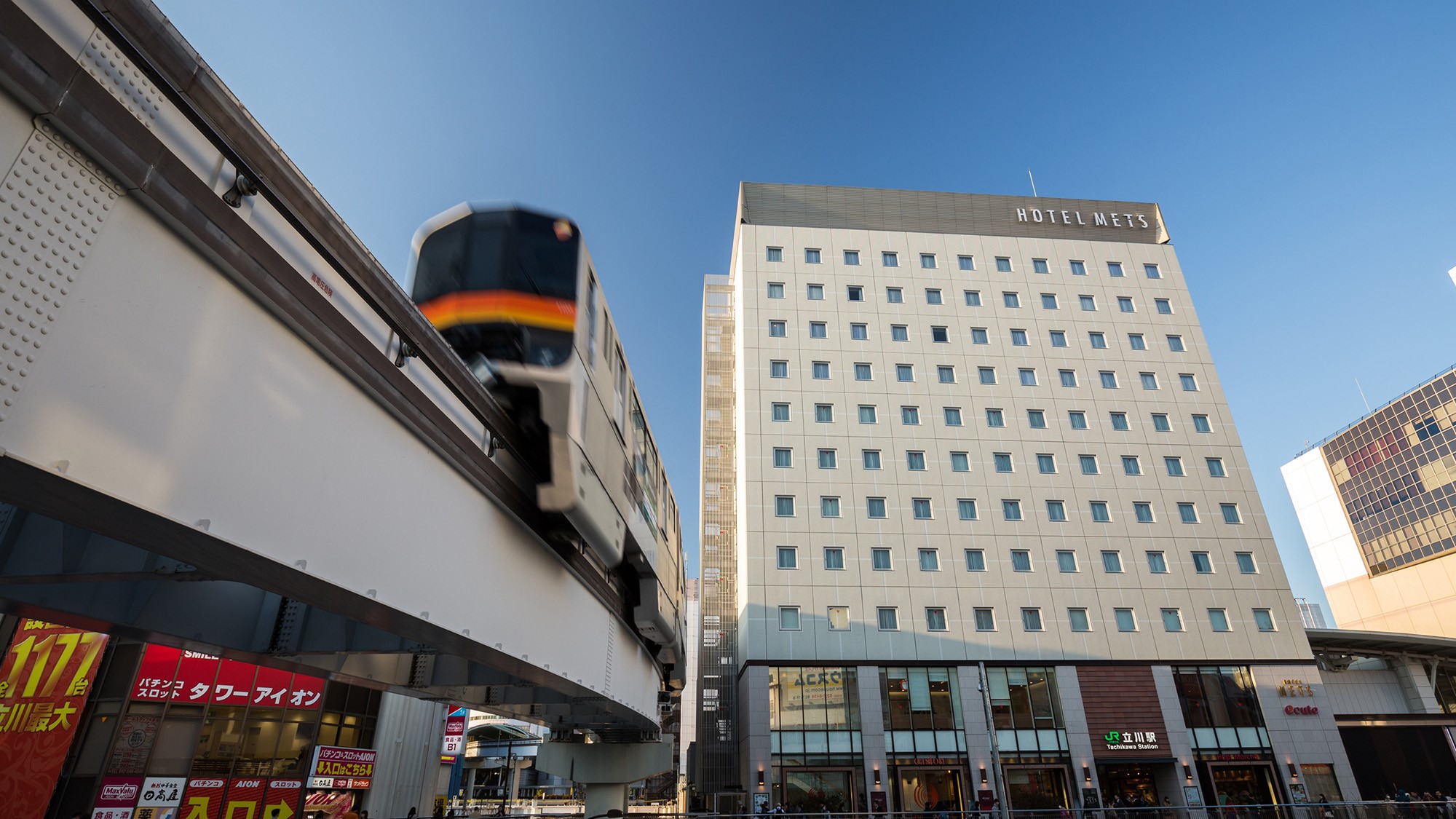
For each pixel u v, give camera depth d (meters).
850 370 45.72
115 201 4.38
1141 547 42.56
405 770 30.42
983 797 35.72
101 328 4.21
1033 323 48.72
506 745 85.38
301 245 6.08
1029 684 38.62
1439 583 79.00
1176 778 37.19
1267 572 42.66
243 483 5.23
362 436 6.88
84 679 18.80
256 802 22.52
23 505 4.31
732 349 58.72
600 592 15.02
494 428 9.96
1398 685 44.91
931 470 43.31
